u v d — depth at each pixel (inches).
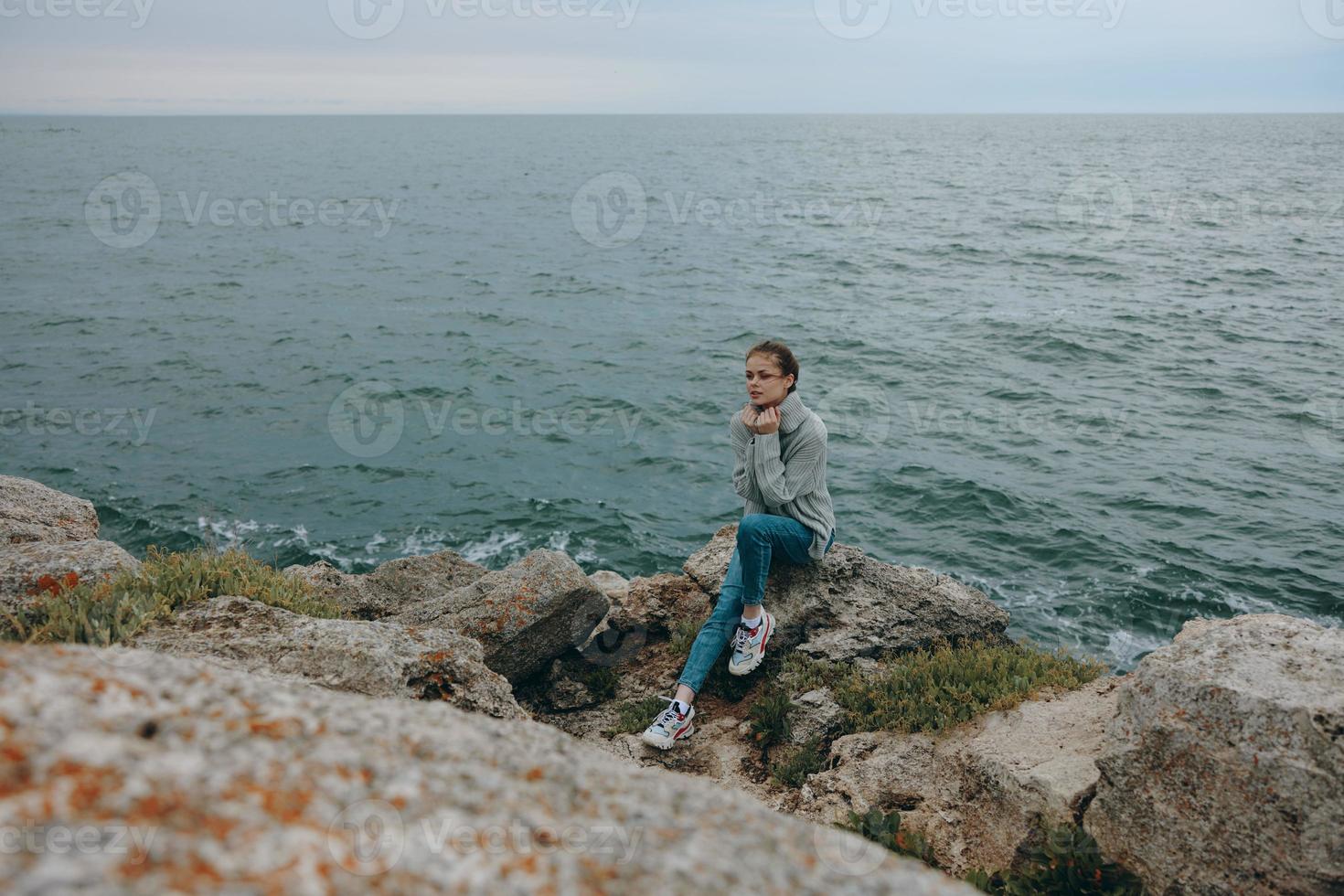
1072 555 744.3
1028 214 3782.0
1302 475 904.3
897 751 220.2
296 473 992.9
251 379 1409.9
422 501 914.1
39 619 191.9
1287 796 145.2
